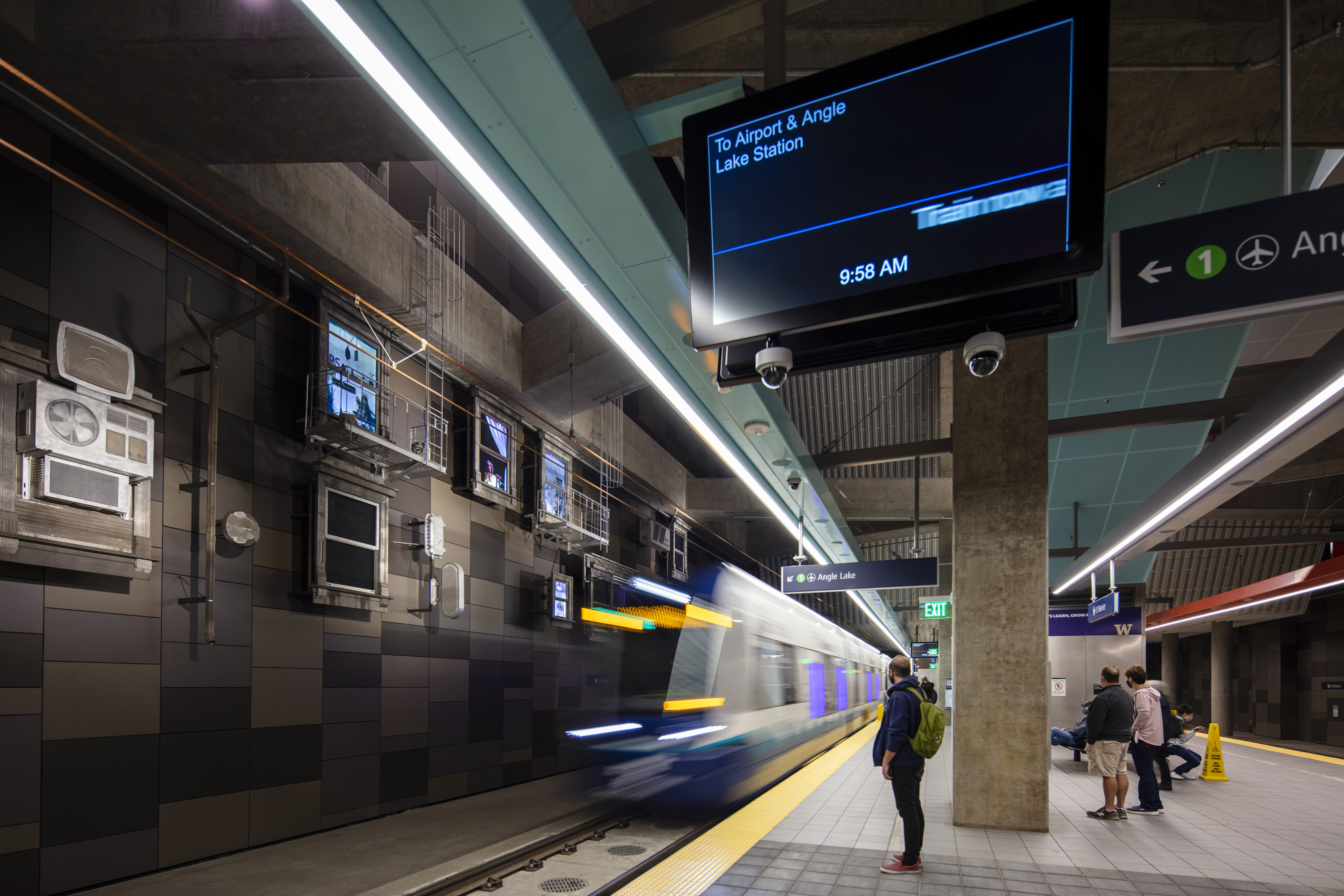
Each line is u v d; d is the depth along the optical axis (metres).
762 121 3.61
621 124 3.94
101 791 6.23
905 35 6.41
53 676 5.98
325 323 9.06
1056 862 6.45
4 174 6.07
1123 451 16.62
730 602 9.65
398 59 3.13
